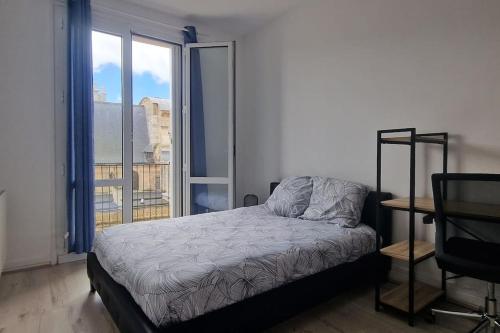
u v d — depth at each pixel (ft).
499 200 5.08
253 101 13.37
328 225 8.20
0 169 8.91
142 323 4.71
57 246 9.82
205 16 11.93
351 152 9.55
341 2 9.72
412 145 6.31
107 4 10.44
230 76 12.10
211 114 12.73
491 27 6.72
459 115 7.23
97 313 6.77
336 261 6.95
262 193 13.01
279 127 12.10
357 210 8.38
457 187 5.49
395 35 8.39
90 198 9.87
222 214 9.52
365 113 9.14
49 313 6.76
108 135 10.86
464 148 7.16
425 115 7.82
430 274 7.75
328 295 6.73
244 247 6.21
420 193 7.94
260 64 12.93
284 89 11.82
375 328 6.24
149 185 18.25
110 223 11.52
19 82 9.11
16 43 9.04
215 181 12.43
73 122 9.70
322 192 9.15
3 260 8.30
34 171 9.39
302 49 11.05
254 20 12.26
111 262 6.20
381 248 7.67
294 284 6.13
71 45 9.63
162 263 5.33
